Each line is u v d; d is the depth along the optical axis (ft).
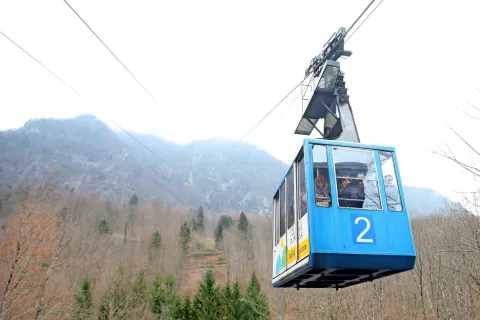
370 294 68.18
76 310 93.45
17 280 62.69
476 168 29.84
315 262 29.94
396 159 34.60
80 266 138.72
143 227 338.75
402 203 32.78
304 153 33.58
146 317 115.44
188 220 396.78
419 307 68.85
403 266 30.68
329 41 46.50
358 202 32.12
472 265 51.65
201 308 111.24
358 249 30.45
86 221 247.91
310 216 30.96
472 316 54.24
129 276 117.50
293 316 85.10
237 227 295.48
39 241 67.77
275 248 45.52
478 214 46.29
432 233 70.90
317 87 45.96
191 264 248.93
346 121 42.70
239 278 184.75
